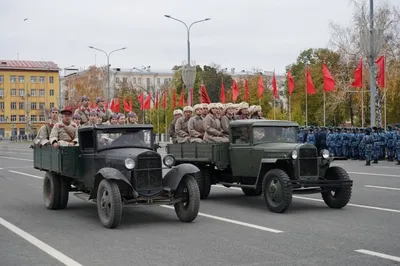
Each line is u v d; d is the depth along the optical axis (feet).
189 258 23.54
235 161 42.32
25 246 26.53
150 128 36.32
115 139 35.22
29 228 31.60
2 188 54.44
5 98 354.33
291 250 24.95
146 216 35.78
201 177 45.11
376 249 25.00
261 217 34.91
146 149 34.68
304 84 200.44
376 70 134.62
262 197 46.62
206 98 81.66
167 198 32.53
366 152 79.92
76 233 29.89
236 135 42.32
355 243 26.35
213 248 25.57
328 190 37.68
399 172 66.74
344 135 94.32
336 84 157.28
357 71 96.27
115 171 31.35
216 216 35.58
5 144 250.78
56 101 365.20
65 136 39.96
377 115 137.90
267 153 38.83
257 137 40.70
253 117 49.93
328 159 38.55
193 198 32.53
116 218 30.73
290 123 42.11
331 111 175.01
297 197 45.19
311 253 24.26
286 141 41.39
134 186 31.94
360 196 44.65
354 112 187.83
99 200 32.17
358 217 34.37
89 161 35.70
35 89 361.71
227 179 44.75
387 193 46.50
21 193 50.14
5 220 34.63
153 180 32.42
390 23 145.07
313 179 37.14
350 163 84.74
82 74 321.32
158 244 26.66
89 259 23.61
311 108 200.85
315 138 95.20
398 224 31.71
